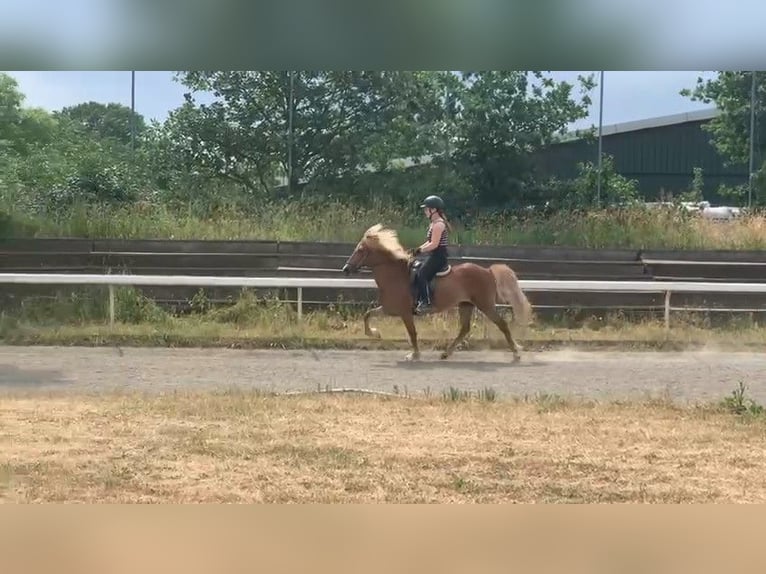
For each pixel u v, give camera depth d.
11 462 6.16
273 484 5.76
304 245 16.14
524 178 20.72
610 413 8.09
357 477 5.93
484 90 20.72
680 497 5.65
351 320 14.34
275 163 21.34
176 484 5.74
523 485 5.83
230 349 12.52
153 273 15.56
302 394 8.91
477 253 16.20
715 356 12.33
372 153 20.55
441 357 12.04
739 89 22.39
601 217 18.23
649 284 13.58
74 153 20.47
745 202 22.09
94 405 8.20
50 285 14.82
